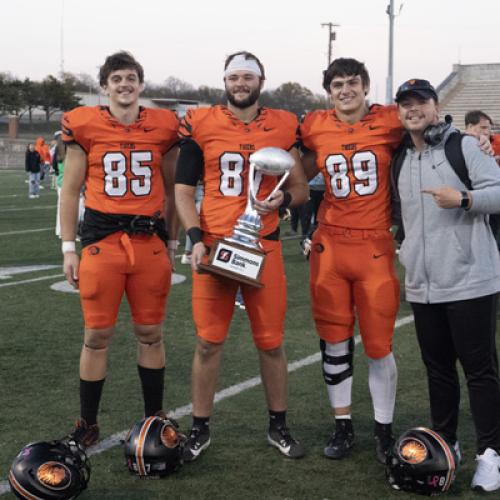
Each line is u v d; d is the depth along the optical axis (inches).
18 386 179.3
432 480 120.3
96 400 143.1
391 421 140.3
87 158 139.8
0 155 1622.8
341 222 137.6
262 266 131.5
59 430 151.6
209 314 137.3
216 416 159.9
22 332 229.8
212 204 137.3
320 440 148.1
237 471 133.0
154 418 130.3
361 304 137.9
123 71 135.6
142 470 126.8
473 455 140.4
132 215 138.1
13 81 2303.2
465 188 124.8
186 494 123.5
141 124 138.7
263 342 138.7
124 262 137.6
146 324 142.1
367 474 132.4
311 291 143.0
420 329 131.6
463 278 124.5
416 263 128.4
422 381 183.8
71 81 2423.7
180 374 189.2
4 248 411.5
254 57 135.4
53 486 111.3
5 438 147.3
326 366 142.1
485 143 131.6
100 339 140.3
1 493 123.3
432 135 124.6
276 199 133.0
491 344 126.3
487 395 126.3
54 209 646.5
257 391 175.6
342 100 135.0
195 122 136.6
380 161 135.2
